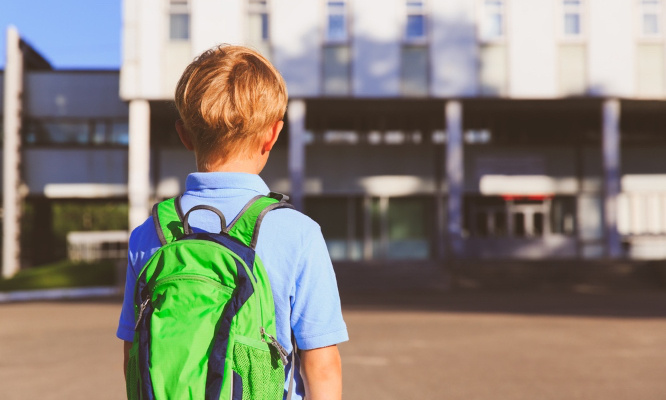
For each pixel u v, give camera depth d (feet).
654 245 106.73
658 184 107.86
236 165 4.93
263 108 4.82
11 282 87.51
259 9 88.28
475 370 26.58
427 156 105.09
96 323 46.70
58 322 47.80
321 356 4.61
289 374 4.65
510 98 89.25
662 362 28.58
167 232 4.82
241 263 4.40
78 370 27.45
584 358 29.73
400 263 89.25
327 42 88.48
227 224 4.74
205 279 4.38
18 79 101.76
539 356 30.32
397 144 104.94
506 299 68.85
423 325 43.37
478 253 105.91
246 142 4.87
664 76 89.35
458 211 88.94
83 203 115.85
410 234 106.52
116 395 22.18
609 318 47.80
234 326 4.27
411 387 23.02
